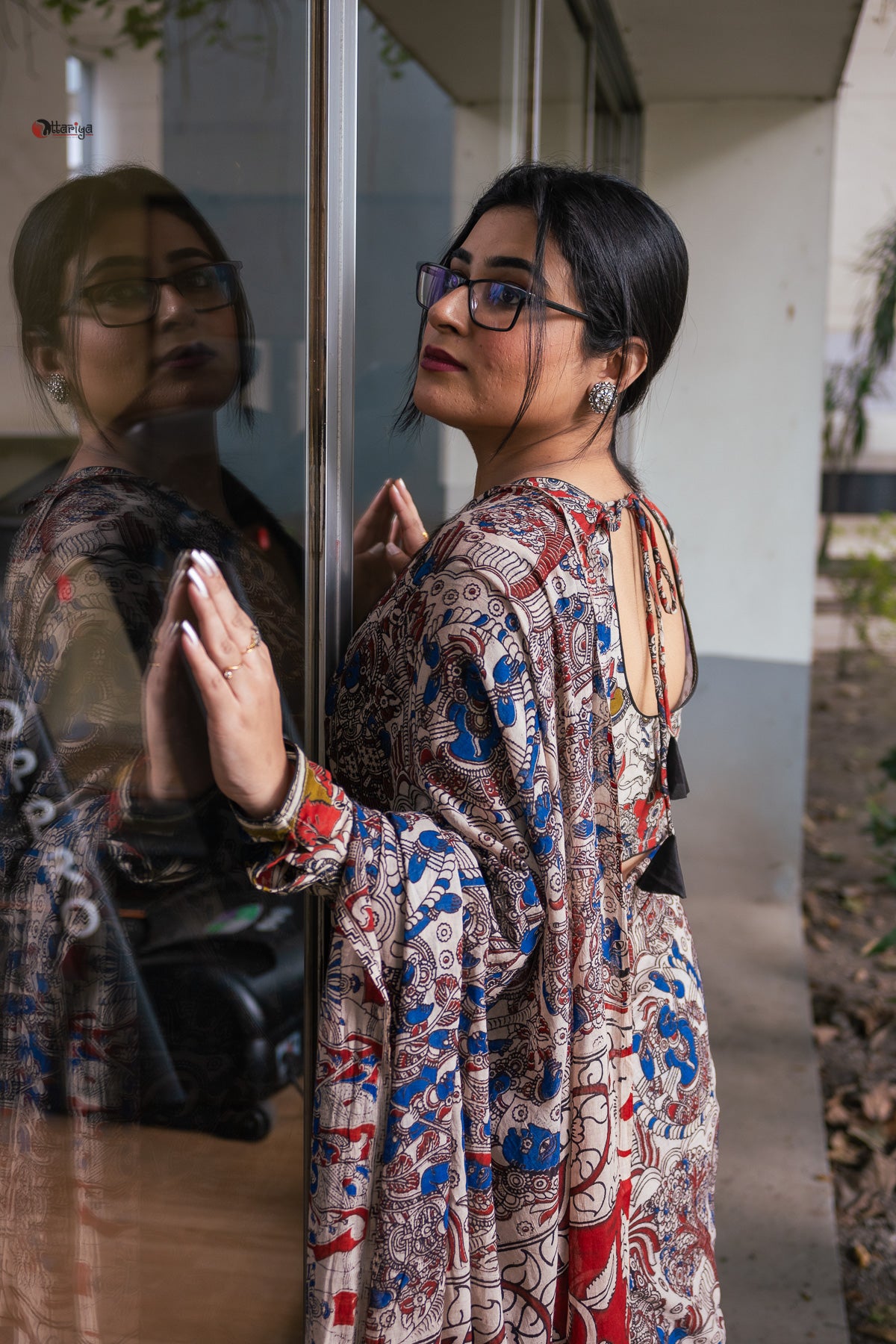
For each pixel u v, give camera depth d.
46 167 0.84
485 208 1.18
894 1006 3.54
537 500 1.13
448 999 1.02
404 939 0.99
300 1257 1.27
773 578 4.55
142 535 0.97
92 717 0.95
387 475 1.64
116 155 0.90
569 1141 1.12
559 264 1.12
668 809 1.30
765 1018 3.28
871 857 4.95
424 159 2.10
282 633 1.16
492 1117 1.11
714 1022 3.24
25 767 0.90
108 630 0.95
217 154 1.00
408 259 2.02
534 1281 1.10
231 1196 1.17
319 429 1.17
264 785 0.95
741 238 4.44
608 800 1.15
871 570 8.70
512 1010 1.12
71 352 0.88
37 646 0.90
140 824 1.01
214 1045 1.12
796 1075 2.99
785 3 3.22
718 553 4.59
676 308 1.23
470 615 1.03
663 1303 1.25
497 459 1.24
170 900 1.05
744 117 4.37
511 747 1.03
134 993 1.04
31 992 0.95
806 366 4.45
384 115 1.94
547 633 1.06
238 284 1.05
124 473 0.95
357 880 0.98
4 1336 0.98
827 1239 2.36
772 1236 2.36
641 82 4.15
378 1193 1.02
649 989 1.26
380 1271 1.02
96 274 0.90
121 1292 1.08
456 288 1.16
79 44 0.86
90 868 0.98
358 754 1.17
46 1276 1.01
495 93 2.18
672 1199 1.26
